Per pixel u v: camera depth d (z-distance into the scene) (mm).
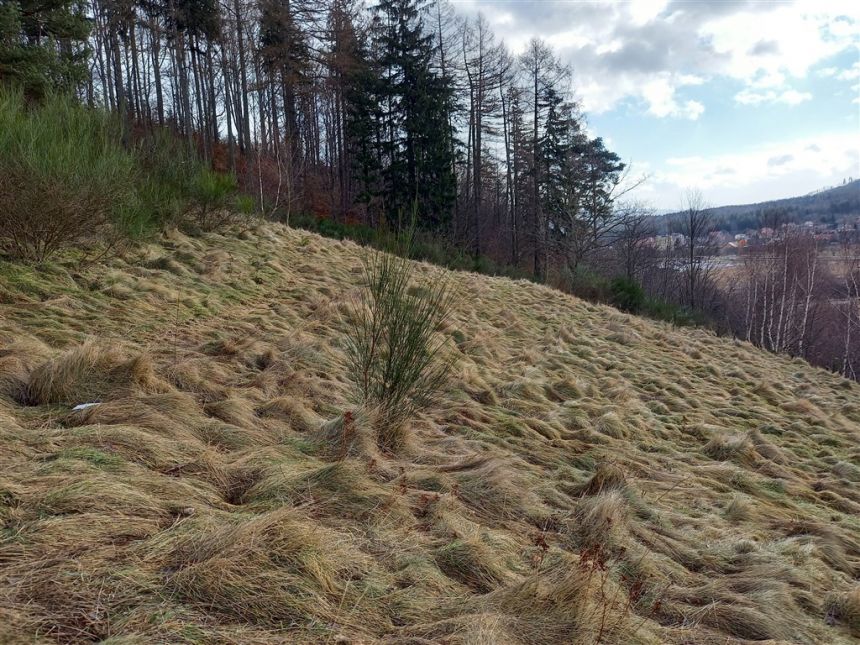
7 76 12414
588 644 2148
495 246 30641
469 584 2469
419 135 25609
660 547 3359
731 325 33031
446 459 3998
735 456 5676
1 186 5273
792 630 2748
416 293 4824
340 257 11859
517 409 5875
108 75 25625
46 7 14211
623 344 11250
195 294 6773
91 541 2020
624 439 5609
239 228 11203
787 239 32438
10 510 2068
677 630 2521
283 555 2137
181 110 28359
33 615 1629
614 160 31297
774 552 3566
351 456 3475
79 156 6258
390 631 1999
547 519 3416
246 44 24266
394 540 2613
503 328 9984
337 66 25297
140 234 7789
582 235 27578
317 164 30531
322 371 5234
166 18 22234
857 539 4133
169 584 1900
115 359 3748
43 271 5766
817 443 6926
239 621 1841
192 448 3016
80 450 2594
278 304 7445
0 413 2873
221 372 4492
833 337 33656
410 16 26312
